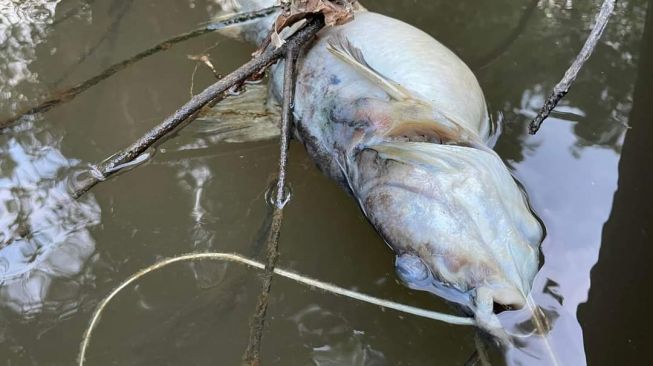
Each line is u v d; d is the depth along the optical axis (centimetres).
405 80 86
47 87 99
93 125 96
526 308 77
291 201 91
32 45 102
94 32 104
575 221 86
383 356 83
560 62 98
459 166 78
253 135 94
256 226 90
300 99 90
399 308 79
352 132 84
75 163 93
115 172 93
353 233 88
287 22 89
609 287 81
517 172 89
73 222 90
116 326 85
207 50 102
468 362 80
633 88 95
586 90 96
